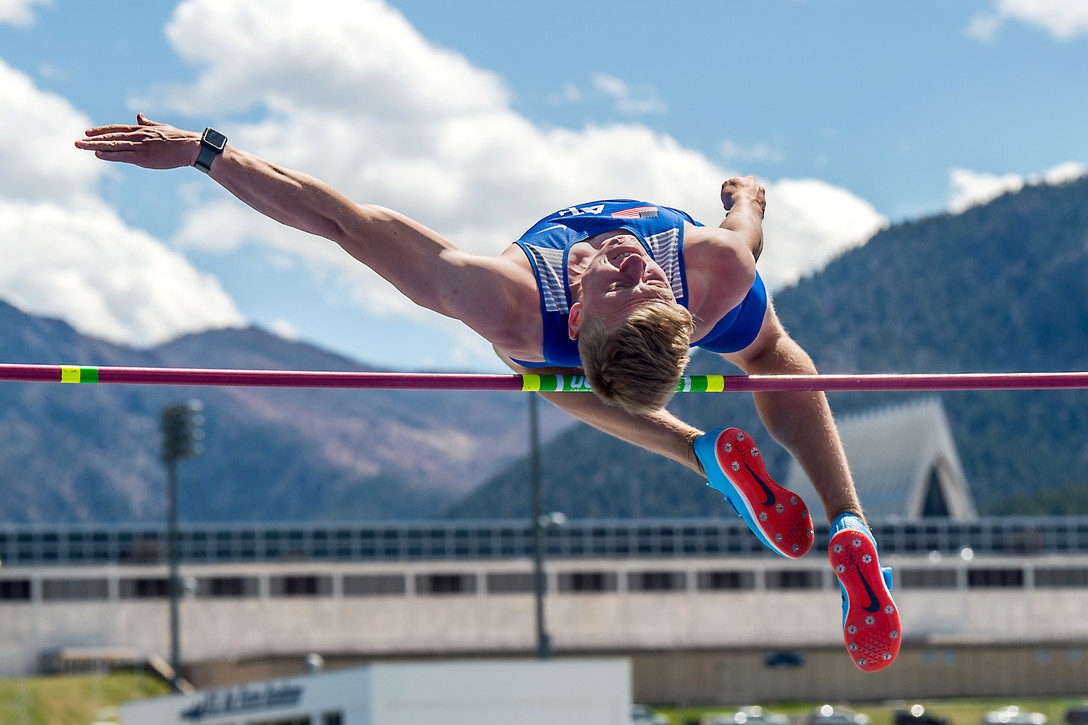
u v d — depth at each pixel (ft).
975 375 15.94
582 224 14.16
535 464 135.74
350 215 13.58
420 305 14.26
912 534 259.39
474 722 84.43
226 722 99.25
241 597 238.27
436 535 248.11
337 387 15.29
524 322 13.67
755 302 15.25
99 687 222.48
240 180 13.60
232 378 15.24
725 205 16.24
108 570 238.27
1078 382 16.11
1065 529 260.62
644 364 12.74
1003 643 229.66
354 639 238.07
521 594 241.35
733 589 242.78
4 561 239.50
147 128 13.66
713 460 15.28
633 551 249.55
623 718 86.28
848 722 194.90
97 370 15.11
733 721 200.23
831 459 15.53
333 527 247.29
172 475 179.01
